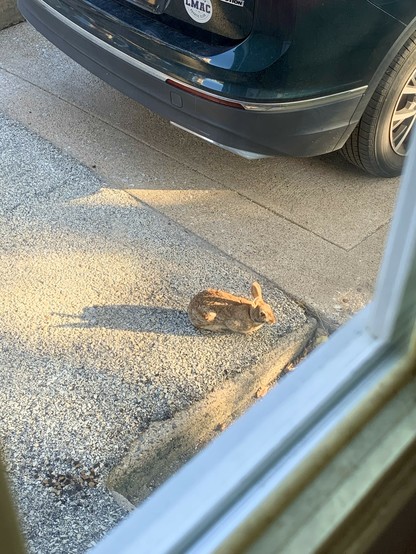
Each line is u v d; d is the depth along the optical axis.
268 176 3.12
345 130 2.66
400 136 2.92
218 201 3.00
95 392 2.20
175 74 2.54
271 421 0.91
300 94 2.44
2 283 2.59
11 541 0.57
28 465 1.97
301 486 0.86
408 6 2.43
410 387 0.96
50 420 2.10
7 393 2.18
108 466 2.00
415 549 1.05
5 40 4.10
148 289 2.59
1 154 3.24
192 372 2.29
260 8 2.29
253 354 2.36
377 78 2.58
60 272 2.65
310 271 2.67
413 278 0.89
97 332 2.41
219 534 0.80
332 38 2.35
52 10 3.00
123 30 2.68
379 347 0.97
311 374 0.96
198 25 2.48
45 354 2.32
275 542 0.81
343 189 3.04
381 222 2.88
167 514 0.82
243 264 2.71
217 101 2.46
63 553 1.77
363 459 0.89
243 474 0.85
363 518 0.88
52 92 3.68
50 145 3.31
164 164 3.20
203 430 2.20
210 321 2.37
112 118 3.48
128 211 2.94
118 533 0.81
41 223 2.87
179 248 2.77
